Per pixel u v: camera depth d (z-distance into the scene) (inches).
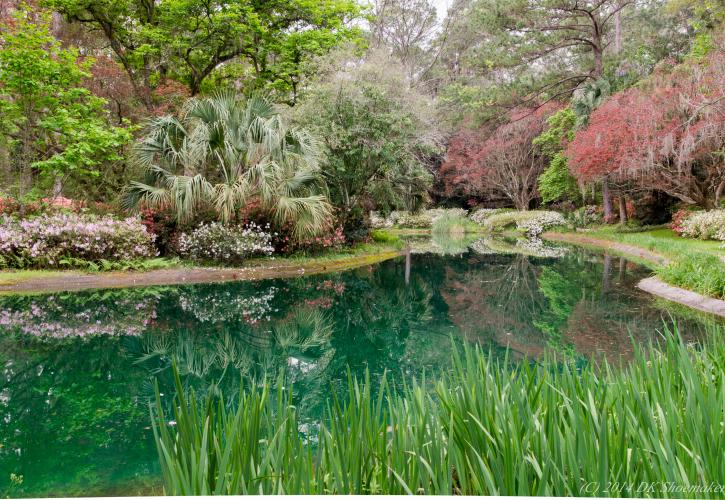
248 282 360.2
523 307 287.7
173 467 48.7
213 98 409.4
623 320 241.0
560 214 977.5
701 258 333.1
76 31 521.0
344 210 541.6
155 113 498.9
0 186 414.6
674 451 52.3
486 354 183.2
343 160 510.6
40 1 485.1
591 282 374.3
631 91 625.3
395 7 970.7
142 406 131.9
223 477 46.9
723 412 54.4
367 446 58.6
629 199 818.2
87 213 402.3
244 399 58.5
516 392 61.7
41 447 106.8
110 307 268.1
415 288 369.4
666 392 61.8
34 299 281.6
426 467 52.1
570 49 930.7
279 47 584.7
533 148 1024.2
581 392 66.2
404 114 508.7
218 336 215.8
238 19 543.2
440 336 219.8
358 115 500.7
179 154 374.9
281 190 393.4
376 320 258.7
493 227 1055.6
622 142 574.6
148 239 372.8
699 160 587.8
